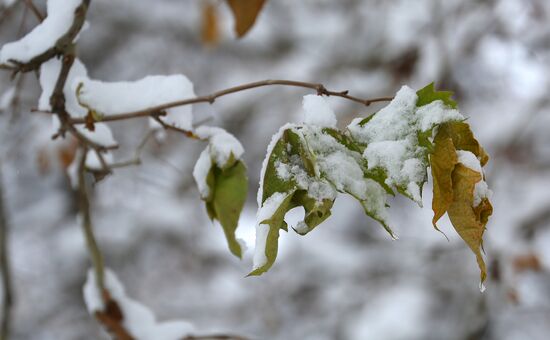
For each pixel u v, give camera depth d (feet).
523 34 13.48
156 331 5.68
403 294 14.05
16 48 4.69
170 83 4.77
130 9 16.33
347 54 14.69
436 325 13.65
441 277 14.02
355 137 3.46
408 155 3.37
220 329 15.15
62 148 9.90
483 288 3.29
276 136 3.37
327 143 3.40
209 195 4.26
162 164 14.96
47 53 4.69
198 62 16.75
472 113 14.05
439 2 12.74
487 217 3.36
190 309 15.57
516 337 14.58
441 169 3.35
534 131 14.14
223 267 15.80
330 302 14.61
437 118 3.36
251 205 15.74
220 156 4.24
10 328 7.08
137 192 15.46
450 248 13.97
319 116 3.46
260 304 14.88
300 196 3.30
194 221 15.57
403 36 13.70
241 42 15.46
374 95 13.55
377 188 3.34
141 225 15.48
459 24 13.46
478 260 3.30
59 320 16.60
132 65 17.30
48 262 16.88
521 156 14.05
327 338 14.38
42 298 16.70
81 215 5.65
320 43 15.26
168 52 16.92
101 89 4.68
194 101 4.49
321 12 15.67
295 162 3.36
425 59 12.89
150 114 4.56
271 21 15.57
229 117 15.66
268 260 3.19
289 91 15.11
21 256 16.85
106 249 15.69
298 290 15.01
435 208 3.33
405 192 3.32
